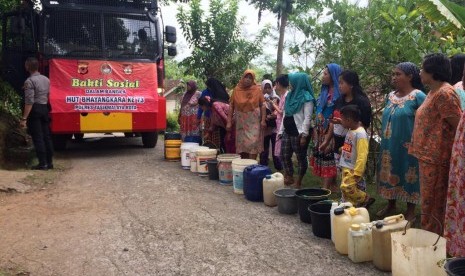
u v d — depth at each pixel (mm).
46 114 7395
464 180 2980
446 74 3469
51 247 4023
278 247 3979
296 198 4820
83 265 3645
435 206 3584
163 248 3998
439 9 4625
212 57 14312
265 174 5418
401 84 4254
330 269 3508
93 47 8555
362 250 3596
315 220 4168
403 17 5801
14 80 9258
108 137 12711
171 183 6496
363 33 6301
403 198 4340
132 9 8898
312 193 4789
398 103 4297
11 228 4523
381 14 5906
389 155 4359
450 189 3160
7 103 8703
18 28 8352
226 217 4844
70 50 8438
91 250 3957
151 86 8836
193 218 4828
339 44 6574
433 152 3510
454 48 5516
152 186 6312
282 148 5996
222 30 14180
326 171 5406
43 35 8359
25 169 7469
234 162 5883
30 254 3859
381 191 4508
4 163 7859
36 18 8562
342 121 4445
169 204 5375
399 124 4250
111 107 8484
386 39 5922
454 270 2434
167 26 9305
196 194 5844
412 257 2928
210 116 7742
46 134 7453
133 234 4352
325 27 6691
